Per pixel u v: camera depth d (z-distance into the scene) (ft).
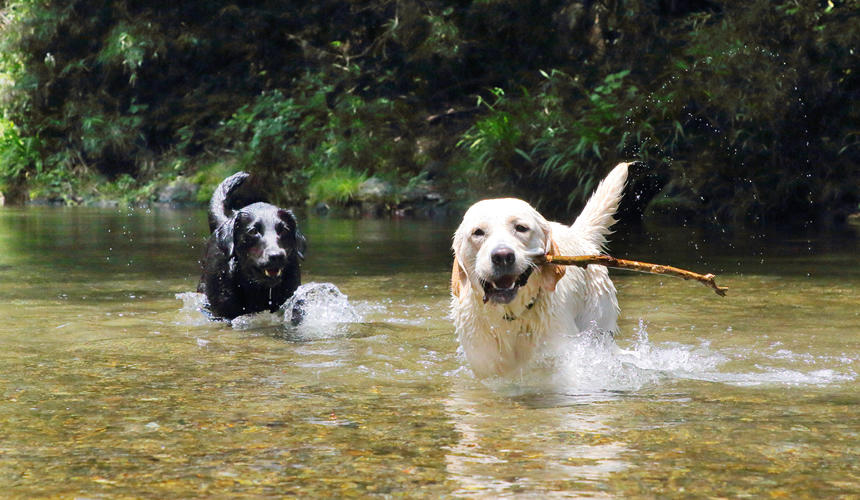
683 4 102.63
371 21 114.11
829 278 39.04
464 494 12.95
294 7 115.55
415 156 98.17
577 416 17.40
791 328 27.45
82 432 16.37
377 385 20.52
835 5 82.53
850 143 75.00
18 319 29.91
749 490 13.00
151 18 115.44
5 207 99.66
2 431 16.46
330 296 32.40
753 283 37.73
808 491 12.92
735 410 17.75
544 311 21.79
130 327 28.84
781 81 74.33
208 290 32.14
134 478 13.78
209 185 102.37
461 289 21.85
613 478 13.57
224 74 118.21
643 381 20.70
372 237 61.05
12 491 13.24
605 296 24.84
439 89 107.96
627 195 76.48
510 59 106.42
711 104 77.00
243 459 14.67
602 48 100.53
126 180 110.83
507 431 16.28
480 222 20.95
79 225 72.18
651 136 77.71
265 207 32.32
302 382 20.81
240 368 22.49
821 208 75.92
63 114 118.21
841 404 18.19
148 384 20.49
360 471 14.01
